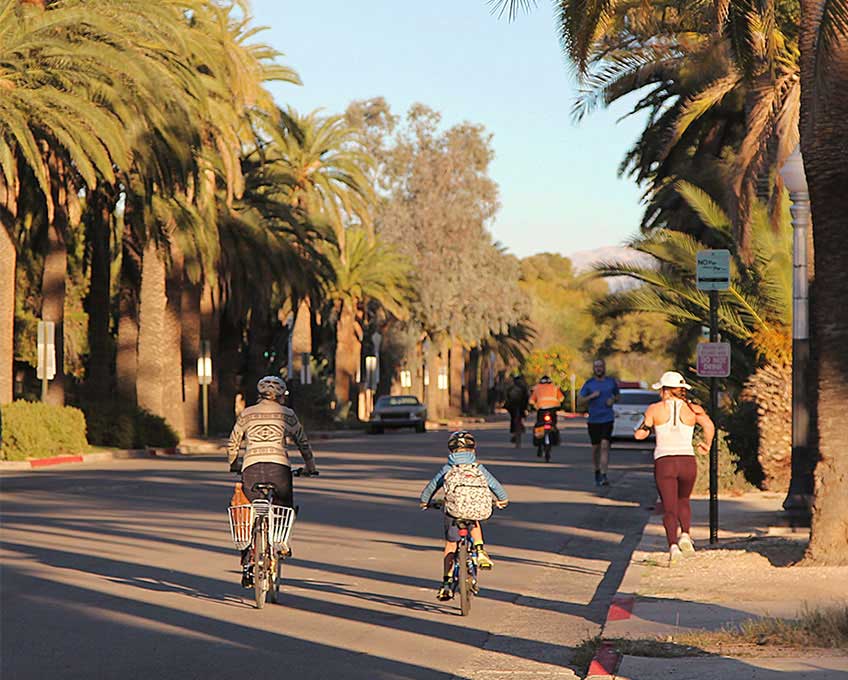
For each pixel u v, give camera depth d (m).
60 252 46.62
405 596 13.84
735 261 31.16
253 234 56.03
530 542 18.94
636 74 37.50
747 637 10.42
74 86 38.91
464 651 10.88
